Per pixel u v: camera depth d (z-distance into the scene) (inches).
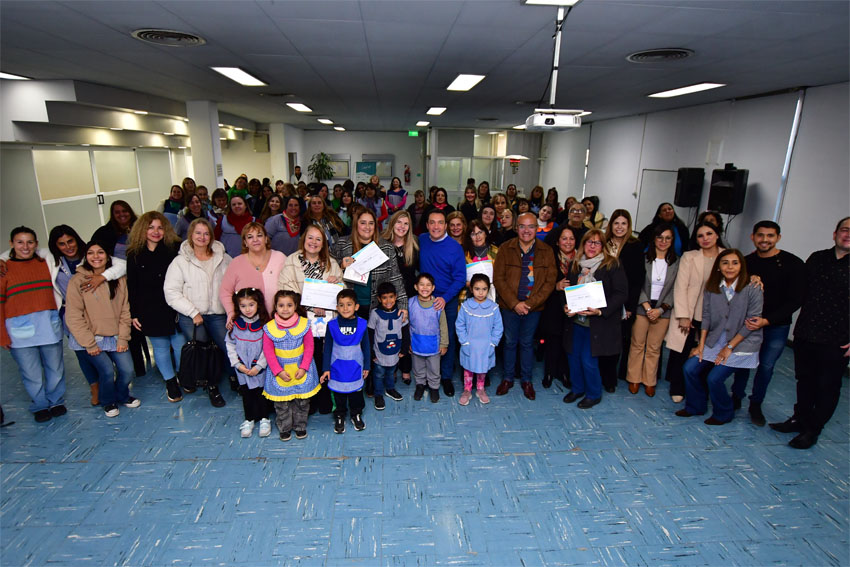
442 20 130.7
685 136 323.3
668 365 165.6
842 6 109.0
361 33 146.2
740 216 265.1
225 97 323.0
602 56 173.5
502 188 648.4
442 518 108.2
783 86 223.9
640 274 156.5
